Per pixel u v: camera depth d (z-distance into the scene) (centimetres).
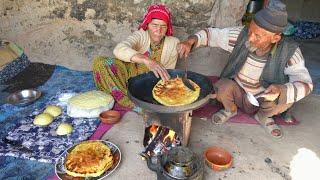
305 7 626
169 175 172
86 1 363
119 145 240
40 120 265
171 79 243
